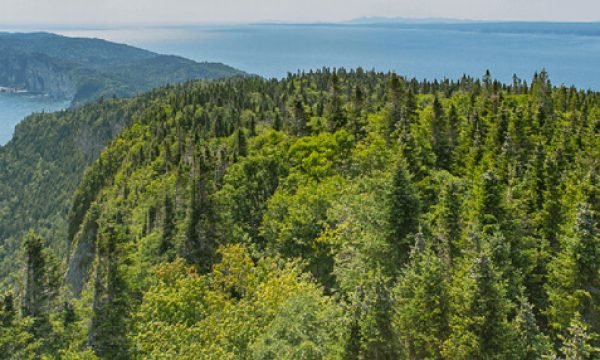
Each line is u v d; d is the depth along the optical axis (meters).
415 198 41.09
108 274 38.84
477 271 29.02
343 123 95.50
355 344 27.52
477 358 28.47
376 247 40.34
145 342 34.06
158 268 49.72
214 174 87.31
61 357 32.50
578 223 35.31
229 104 193.88
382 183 46.91
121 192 141.25
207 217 64.75
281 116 157.00
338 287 46.84
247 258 43.38
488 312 28.23
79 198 177.12
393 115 85.88
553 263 38.72
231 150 110.25
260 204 70.31
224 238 63.81
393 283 38.50
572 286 35.16
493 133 77.00
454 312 30.62
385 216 41.06
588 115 98.88
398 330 29.80
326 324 29.47
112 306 38.16
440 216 41.69
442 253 39.88
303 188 62.34
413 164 59.16
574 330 26.72
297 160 79.62
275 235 56.88
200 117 177.75
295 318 29.19
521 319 29.64
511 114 86.94
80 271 105.75
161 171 138.62
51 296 37.50
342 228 46.97
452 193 41.56
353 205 49.06
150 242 73.56
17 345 32.00
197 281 38.88
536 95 109.50
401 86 91.69
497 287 28.48
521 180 60.72
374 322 27.62
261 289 36.88
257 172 77.38
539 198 53.88
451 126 78.12
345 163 76.25
